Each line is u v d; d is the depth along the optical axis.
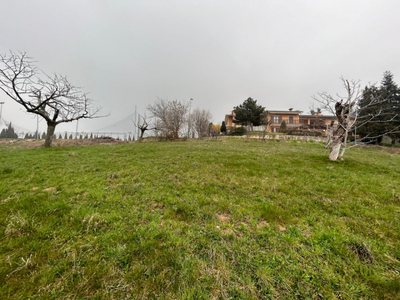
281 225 3.36
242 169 7.65
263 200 4.48
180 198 4.58
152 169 7.57
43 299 1.83
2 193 4.82
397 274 2.21
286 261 2.40
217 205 4.13
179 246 2.65
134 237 2.85
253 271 2.23
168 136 26.56
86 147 15.97
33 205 3.94
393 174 7.29
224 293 1.93
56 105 16.73
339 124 9.60
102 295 1.89
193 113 39.19
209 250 2.55
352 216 3.70
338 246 2.67
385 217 3.62
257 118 39.47
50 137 16.80
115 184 5.66
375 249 2.62
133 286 2.01
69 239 2.79
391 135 26.17
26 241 2.70
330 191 5.16
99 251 2.54
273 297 1.91
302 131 32.81
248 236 2.95
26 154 11.47
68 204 4.04
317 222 3.45
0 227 3.04
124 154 11.70
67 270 2.20
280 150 14.45
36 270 2.19
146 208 4.00
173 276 2.13
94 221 3.26
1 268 2.18
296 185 5.64
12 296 1.86
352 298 1.89
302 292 1.96
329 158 9.97
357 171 7.63
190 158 10.23
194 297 1.90
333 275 2.18
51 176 6.39
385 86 30.84
